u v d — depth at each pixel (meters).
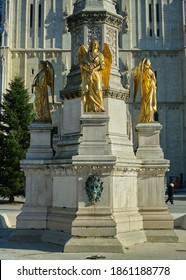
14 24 59.22
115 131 13.01
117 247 10.66
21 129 35.94
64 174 12.29
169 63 59.47
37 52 58.97
